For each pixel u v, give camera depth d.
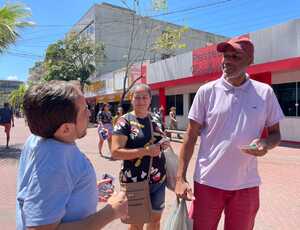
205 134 2.79
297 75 14.73
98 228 1.60
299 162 9.89
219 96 2.72
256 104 2.70
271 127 2.84
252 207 2.79
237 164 2.69
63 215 1.48
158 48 30.17
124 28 39.66
